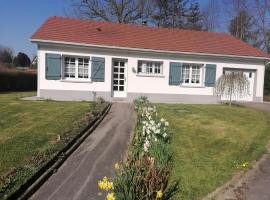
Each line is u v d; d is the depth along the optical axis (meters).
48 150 6.82
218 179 5.81
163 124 9.54
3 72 25.34
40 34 17.11
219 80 19.23
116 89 18.44
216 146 8.09
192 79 19.56
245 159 7.03
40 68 16.98
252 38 37.34
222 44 21.05
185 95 19.14
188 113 13.48
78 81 17.45
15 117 11.05
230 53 19.66
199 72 19.61
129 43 18.42
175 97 18.98
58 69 17.12
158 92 18.72
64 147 7.08
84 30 19.14
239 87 18.69
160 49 18.33
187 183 5.55
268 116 13.60
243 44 21.75
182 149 7.66
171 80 18.83
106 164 6.52
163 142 7.62
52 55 16.95
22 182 5.11
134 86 18.34
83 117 10.99
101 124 10.49
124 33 20.06
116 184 4.41
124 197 4.22
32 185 5.21
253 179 5.94
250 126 10.94
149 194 4.34
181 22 38.44
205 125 10.80
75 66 17.59
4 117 11.02
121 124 10.59
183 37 21.19
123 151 7.45
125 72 18.38
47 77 17.08
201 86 19.34
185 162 6.68
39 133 8.62
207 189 5.36
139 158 5.89
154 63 18.78
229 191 5.38
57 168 6.18
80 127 9.16
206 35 22.45
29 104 14.59
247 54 19.98
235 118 12.61
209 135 9.29
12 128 9.25
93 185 5.45
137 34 20.30
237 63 19.94
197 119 11.96
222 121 11.73
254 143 8.47
